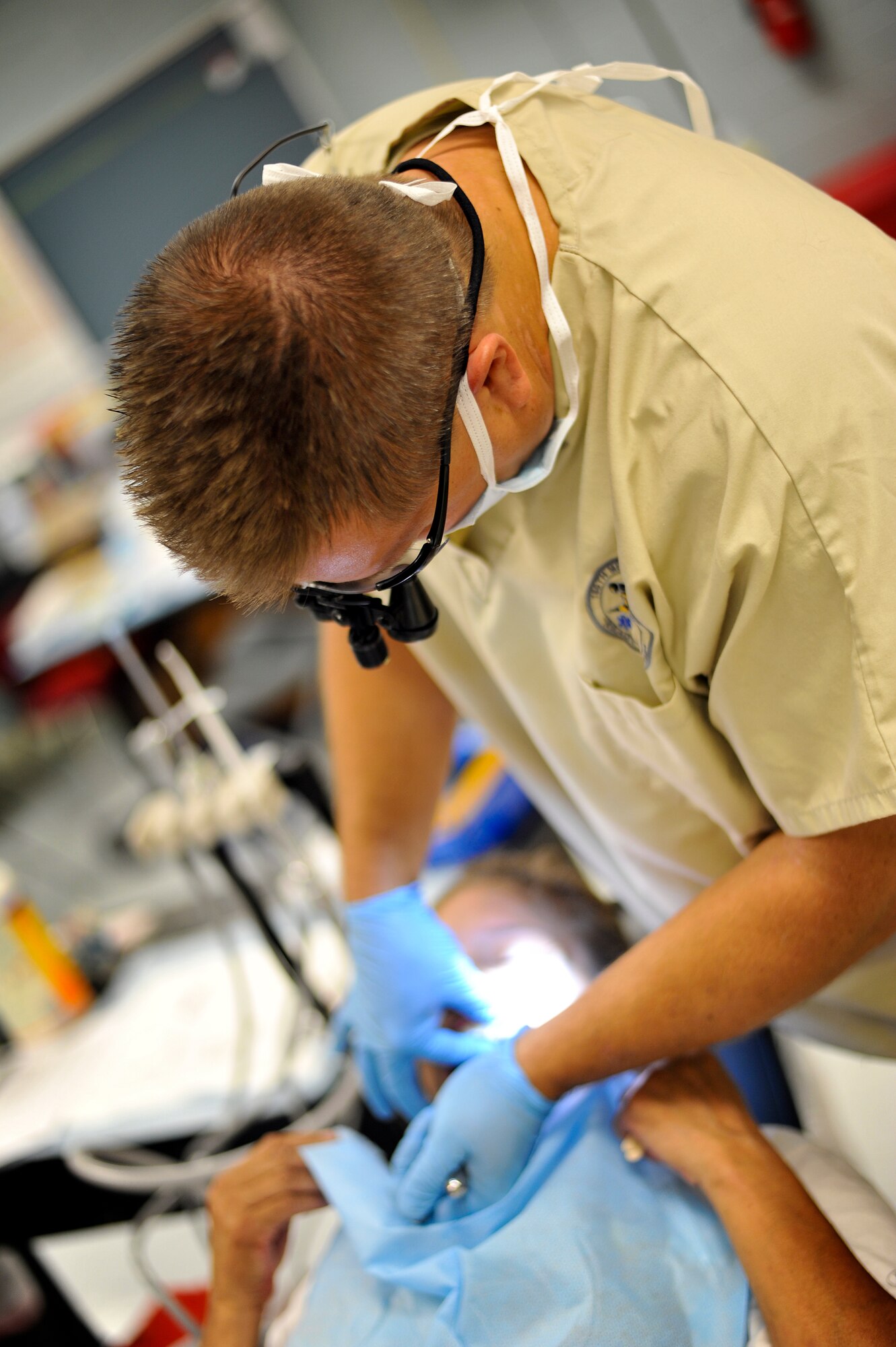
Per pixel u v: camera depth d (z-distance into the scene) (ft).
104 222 9.45
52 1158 4.80
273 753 5.30
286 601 2.46
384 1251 3.44
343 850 4.25
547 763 4.17
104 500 10.46
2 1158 4.89
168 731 4.71
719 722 2.93
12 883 6.00
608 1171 3.53
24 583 10.51
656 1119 3.38
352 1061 4.59
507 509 3.12
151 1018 5.77
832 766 2.65
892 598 2.42
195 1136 4.71
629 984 3.01
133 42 8.97
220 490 2.10
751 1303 3.16
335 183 2.36
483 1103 3.32
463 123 2.85
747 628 2.62
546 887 4.48
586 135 2.83
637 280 2.63
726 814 3.24
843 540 2.43
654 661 2.92
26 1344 5.25
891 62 7.90
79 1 8.95
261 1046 5.11
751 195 2.66
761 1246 2.96
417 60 8.73
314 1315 3.53
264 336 2.07
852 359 2.44
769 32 7.90
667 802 3.56
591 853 4.43
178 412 2.10
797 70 8.04
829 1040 3.98
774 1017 2.92
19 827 9.96
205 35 8.71
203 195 9.30
